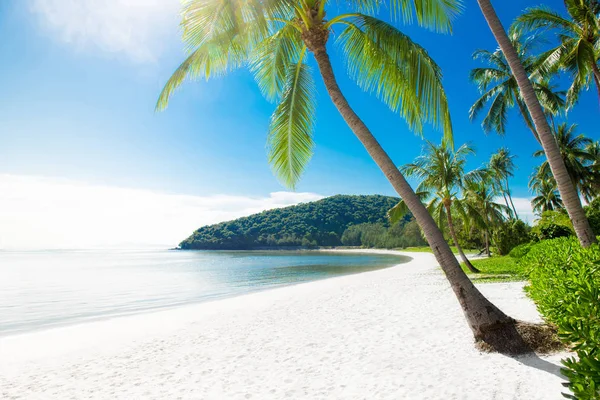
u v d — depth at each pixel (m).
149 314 11.68
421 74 5.49
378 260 48.78
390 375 4.51
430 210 18.83
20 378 5.88
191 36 5.73
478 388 3.80
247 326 8.59
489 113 19.83
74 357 7.05
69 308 14.66
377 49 5.89
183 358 6.32
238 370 5.37
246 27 5.50
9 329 10.73
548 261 5.27
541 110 5.21
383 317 8.17
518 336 4.73
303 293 14.40
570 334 2.06
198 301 15.98
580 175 24.67
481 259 28.44
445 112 5.56
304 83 7.21
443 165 17.52
